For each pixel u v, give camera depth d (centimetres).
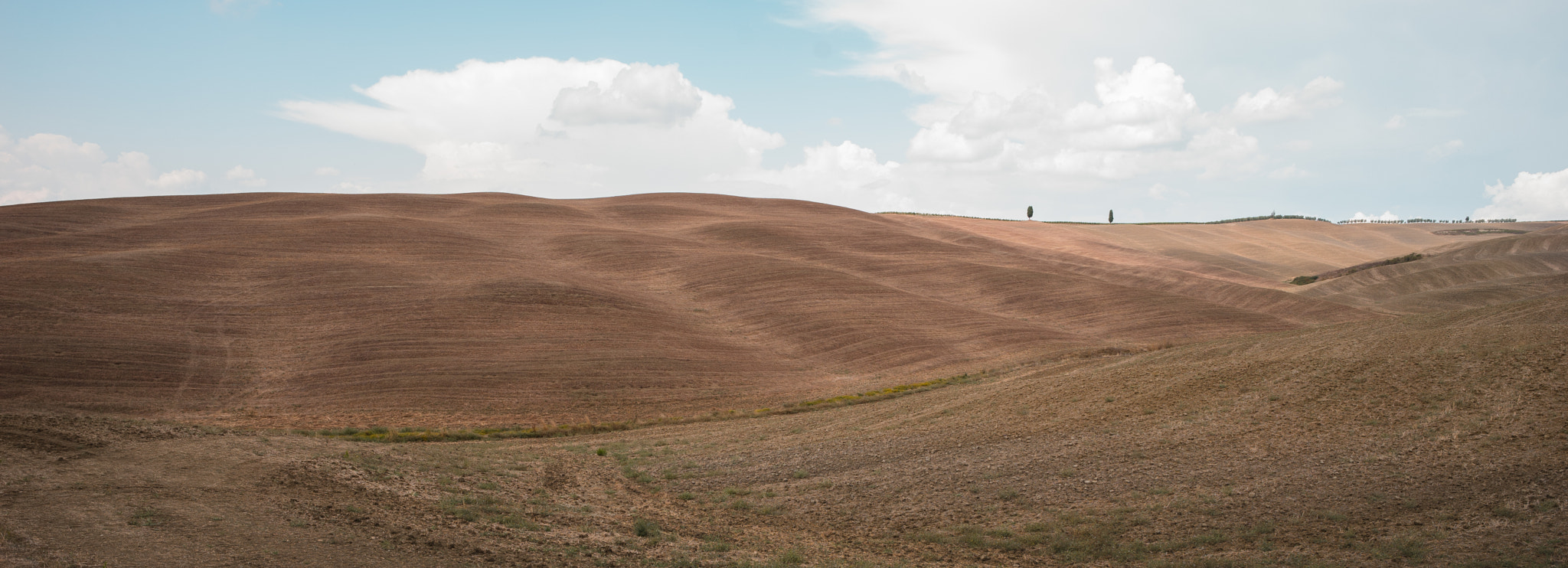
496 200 12319
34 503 1422
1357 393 2339
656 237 9331
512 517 1719
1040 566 1480
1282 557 1395
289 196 11675
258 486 1739
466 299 5894
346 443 2625
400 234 8262
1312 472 1834
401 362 4600
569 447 3036
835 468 2397
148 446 2072
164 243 7394
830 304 6656
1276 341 3506
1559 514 1412
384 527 1482
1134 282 9106
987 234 13288
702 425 3644
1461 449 1805
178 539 1285
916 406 3500
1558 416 1859
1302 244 15350
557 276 6944
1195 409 2531
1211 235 15988
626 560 1431
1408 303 8500
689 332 5750
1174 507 1730
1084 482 1980
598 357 4912
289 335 5041
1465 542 1369
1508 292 8612
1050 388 3325
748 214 12125
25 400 3581
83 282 5450
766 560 1486
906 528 1770
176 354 4500
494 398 4109
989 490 2003
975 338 5822
